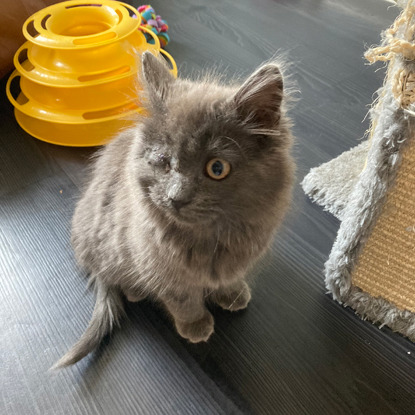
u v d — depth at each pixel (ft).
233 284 1.07
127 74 1.59
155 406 1.00
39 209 1.47
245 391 1.03
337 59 2.04
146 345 1.12
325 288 1.24
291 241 1.35
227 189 0.76
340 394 1.02
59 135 1.68
